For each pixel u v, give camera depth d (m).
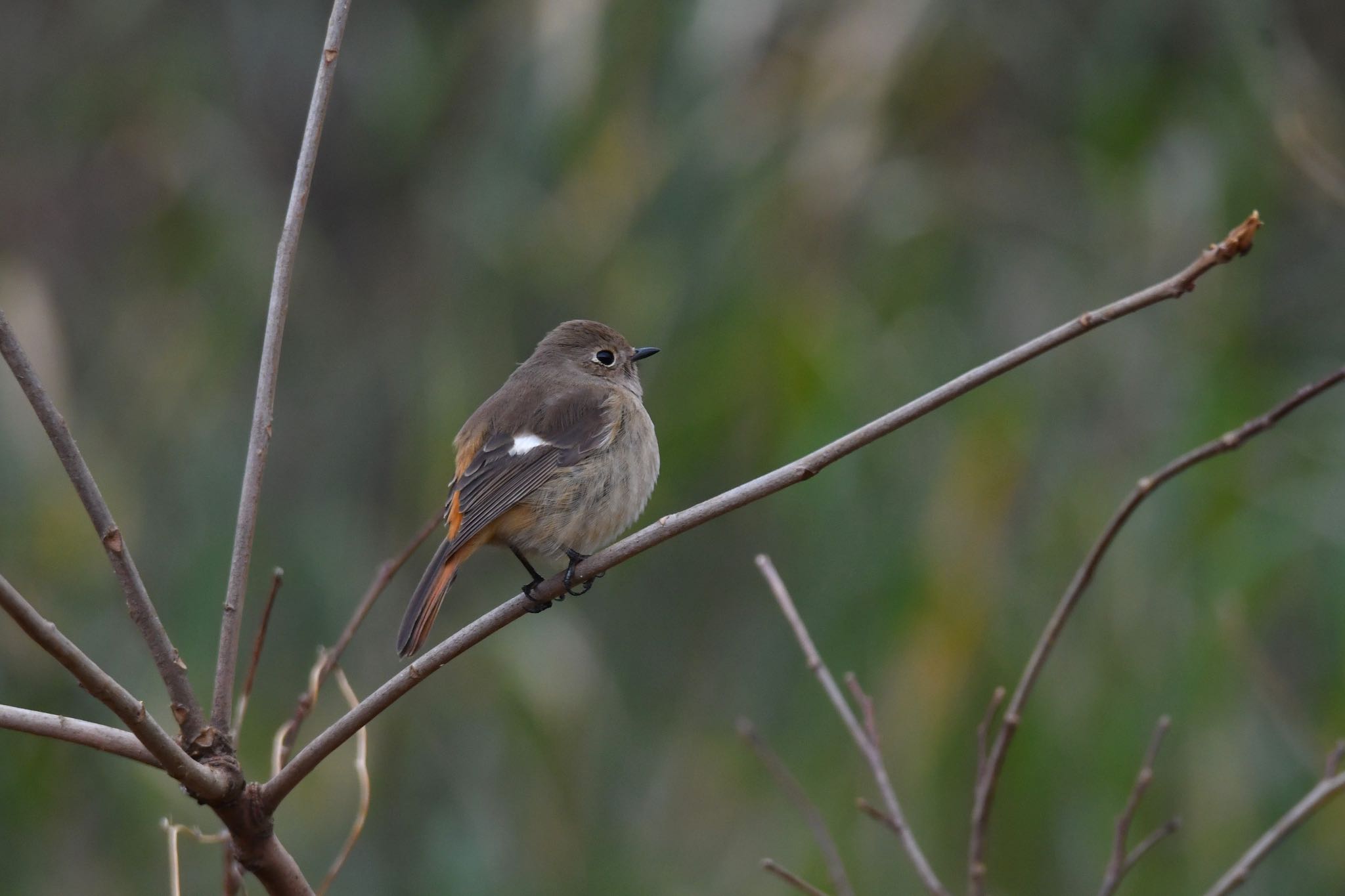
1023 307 11.57
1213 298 11.20
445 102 13.99
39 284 12.54
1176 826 5.97
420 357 13.87
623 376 9.04
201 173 13.54
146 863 11.73
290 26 14.89
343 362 14.32
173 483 12.81
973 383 5.40
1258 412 10.80
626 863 12.42
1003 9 12.34
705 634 13.23
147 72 13.99
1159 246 11.45
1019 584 10.88
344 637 6.16
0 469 11.70
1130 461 11.06
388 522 14.03
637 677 13.36
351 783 12.26
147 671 11.80
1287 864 10.19
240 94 14.79
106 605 11.98
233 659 5.25
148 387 13.14
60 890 11.58
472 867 12.05
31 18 14.35
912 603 10.74
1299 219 12.52
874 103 11.77
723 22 11.80
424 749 12.50
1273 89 11.38
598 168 12.06
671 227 11.81
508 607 5.35
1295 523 10.49
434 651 5.38
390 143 14.20
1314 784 10.30
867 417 11.17
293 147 15.12
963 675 10.58
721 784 12.23
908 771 10.50
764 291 11.34
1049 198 12.17
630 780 12.94
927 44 11.90
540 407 8.05
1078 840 10.39
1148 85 11.62
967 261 11.81
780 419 11.27
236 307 13.30
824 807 10.59
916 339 11.43
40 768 11.61
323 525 13.11
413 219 14.91
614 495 7.98
